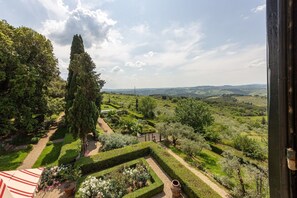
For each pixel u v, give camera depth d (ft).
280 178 2.89
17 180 21.75
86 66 49.08
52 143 56.80
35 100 62.28
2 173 21.81
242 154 56.08
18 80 54.70
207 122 79.82
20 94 55.16
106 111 104.47
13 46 58.34
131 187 32.19
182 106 84.12
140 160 40.55
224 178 38.55
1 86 57.67
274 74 2.98
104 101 163.53
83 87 45.98
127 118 90.74
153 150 45.55
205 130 77.56
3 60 52.90
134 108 129.49
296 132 2.65
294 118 2.66
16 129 58.39
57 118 87.35
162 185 31.91
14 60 55.57
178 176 33.73
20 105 58.39
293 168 2.65
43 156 47.78
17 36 60.54
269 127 3.17
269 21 3.09
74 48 63.93
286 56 2.68
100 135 58.34
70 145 46.88
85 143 46.39
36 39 64.90
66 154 41.57
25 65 57.21
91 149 51.85
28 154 49.29
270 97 3.11
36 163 44.01
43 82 65.77
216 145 68.08
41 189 32.50
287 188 2.76
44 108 65.51
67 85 65.92
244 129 73.46
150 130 77.82
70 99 59.31
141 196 29.09
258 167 37.91
